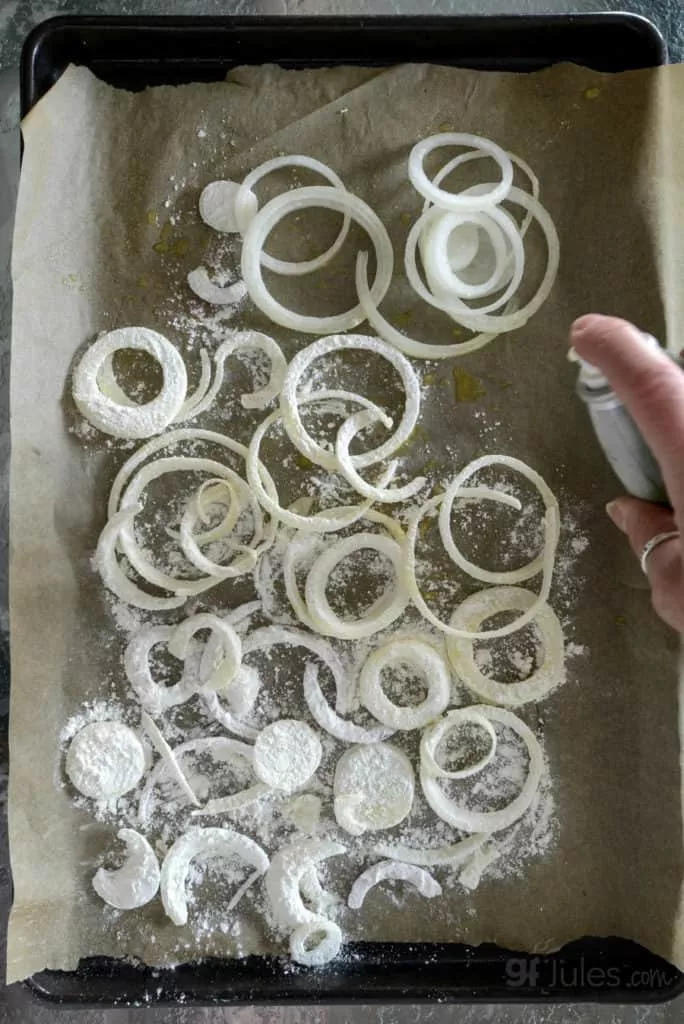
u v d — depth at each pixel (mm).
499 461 587
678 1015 606
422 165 596
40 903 569
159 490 596
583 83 586
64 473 588
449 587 594
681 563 500
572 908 577
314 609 587
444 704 586
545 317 594
